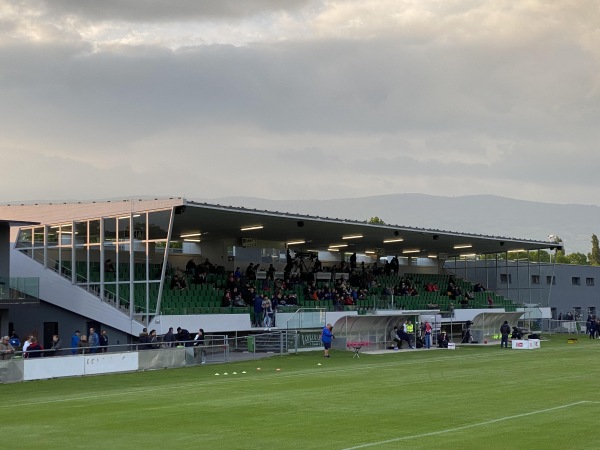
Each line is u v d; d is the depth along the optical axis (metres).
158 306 47.22
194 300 52.72
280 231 61.22
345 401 26.30
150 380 34.41
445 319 66.56
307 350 51.03
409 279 77.75
